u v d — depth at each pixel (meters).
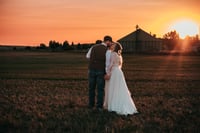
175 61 54.66
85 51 108.44
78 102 14.24
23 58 63.56
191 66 41.97
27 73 30.09
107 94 12.83
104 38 13.04
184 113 12.12
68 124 10.12
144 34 110.62
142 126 9.98
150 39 110.12
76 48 127.81
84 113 11.88
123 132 9.35
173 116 11.52
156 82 22.97
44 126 9.91
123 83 12.32
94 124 10.19
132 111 12.07
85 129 9.64
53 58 63.66
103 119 11.02
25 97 15.55
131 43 110.12
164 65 44.06
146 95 16.69
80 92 17.39
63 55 79.31
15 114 11.62
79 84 21.17
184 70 35.19
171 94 17.05
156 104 13.93
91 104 13.20
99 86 12.83
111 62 12.43
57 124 10.21
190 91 18.28
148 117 11.31
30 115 11.45
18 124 10.11
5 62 49.84
